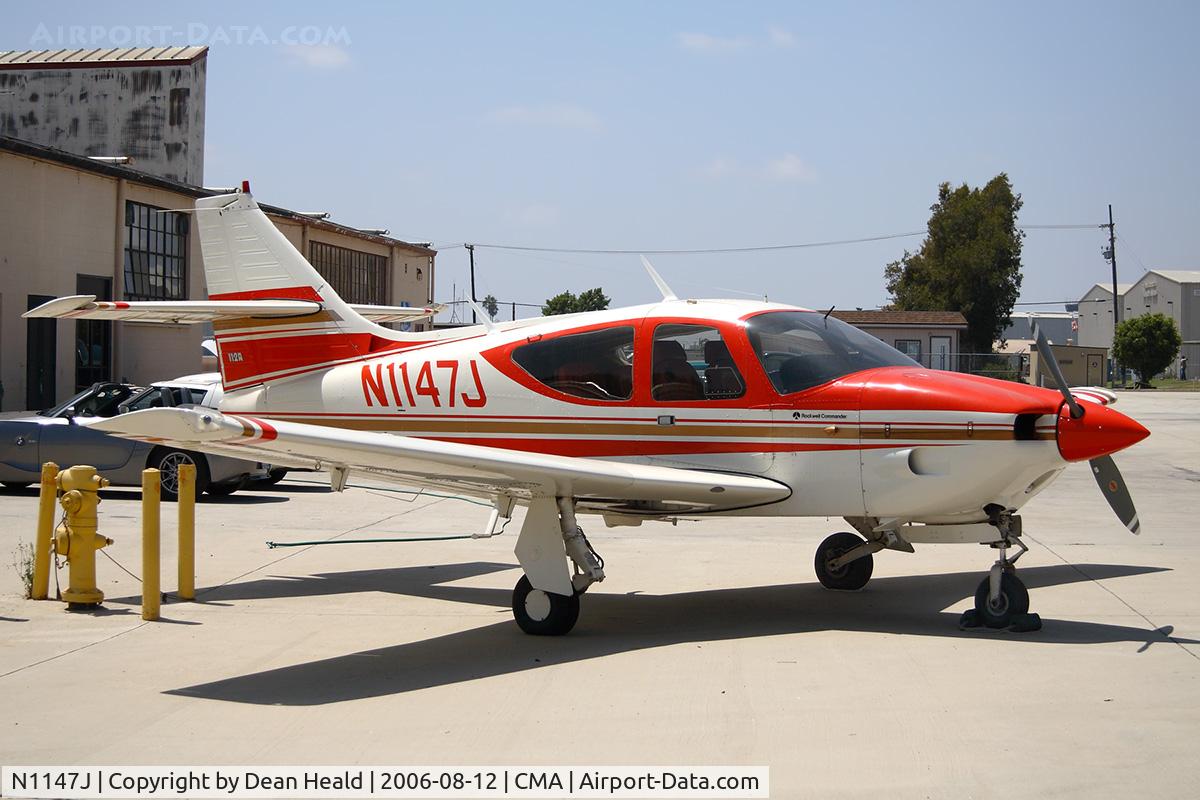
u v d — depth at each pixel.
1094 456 5.89
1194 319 82.88
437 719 4.68
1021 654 5.61
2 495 12.52
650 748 4.26
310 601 7.35
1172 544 9.47
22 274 17.98
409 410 7.61
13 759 4.23
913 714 4.60
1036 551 9.09
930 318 43.06
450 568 8.64
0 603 7.10
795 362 6.57
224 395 8.41
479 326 7.69
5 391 17.72
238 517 11.15
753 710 4.70
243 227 8.34
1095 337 99.12
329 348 8.08
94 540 6.98
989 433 6.01
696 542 9.86
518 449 7.21
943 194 59.97
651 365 6.83
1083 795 3.70
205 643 6.14
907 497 6.24
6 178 17.64
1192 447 20.72
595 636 6.30
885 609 6.92
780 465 6.50
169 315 7.88
